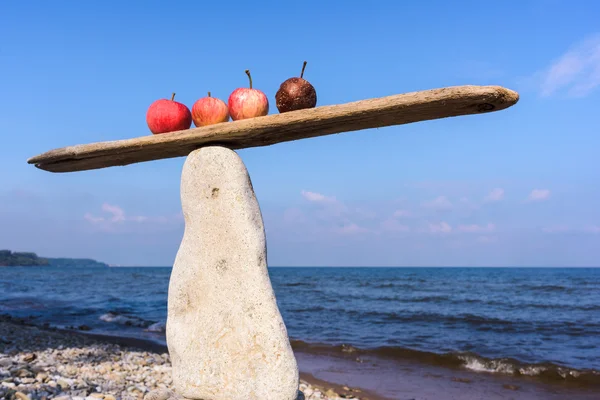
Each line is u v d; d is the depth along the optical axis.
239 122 0.63
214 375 0.65
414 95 0.55
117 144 0.68
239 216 0.66
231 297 0.65
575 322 2.54
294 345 1.91
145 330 2.36
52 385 0.97
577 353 1.73
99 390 0.99
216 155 0.67
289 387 0.62
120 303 3.86
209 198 0.67
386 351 1.78
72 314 3.05
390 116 0.59
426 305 3.57
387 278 8.76
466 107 0.56
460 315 2.86
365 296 4.45
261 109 0.68
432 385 1.33
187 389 0.66
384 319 2.74
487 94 0.52
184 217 0.70
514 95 0.53
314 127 0.63
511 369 1.50
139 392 1.02
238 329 0.64
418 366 1.57
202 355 0.66
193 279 0.68
